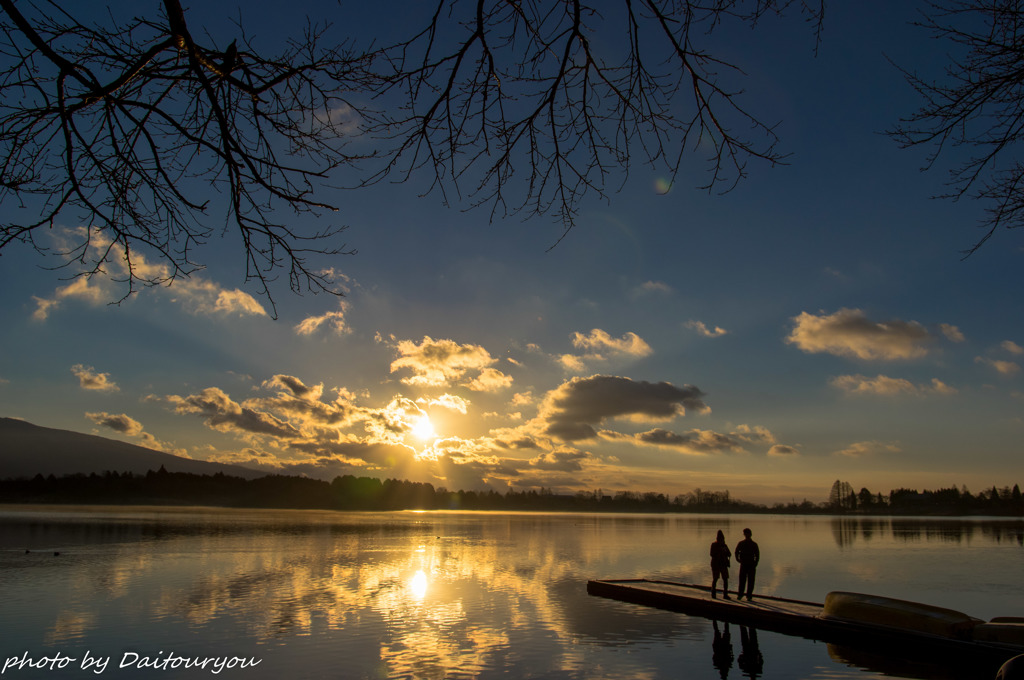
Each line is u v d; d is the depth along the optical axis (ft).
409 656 58.95
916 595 102.42
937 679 50.96
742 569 77.92
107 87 15.55
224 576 114.52
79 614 77.66
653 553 182.70
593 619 75.36
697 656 58.49
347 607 83.97
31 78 16.43
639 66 18.01
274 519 436.35
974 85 20.11
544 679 51.80
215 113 15.78
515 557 164.35
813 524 504.43
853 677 51.75
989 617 84.17
